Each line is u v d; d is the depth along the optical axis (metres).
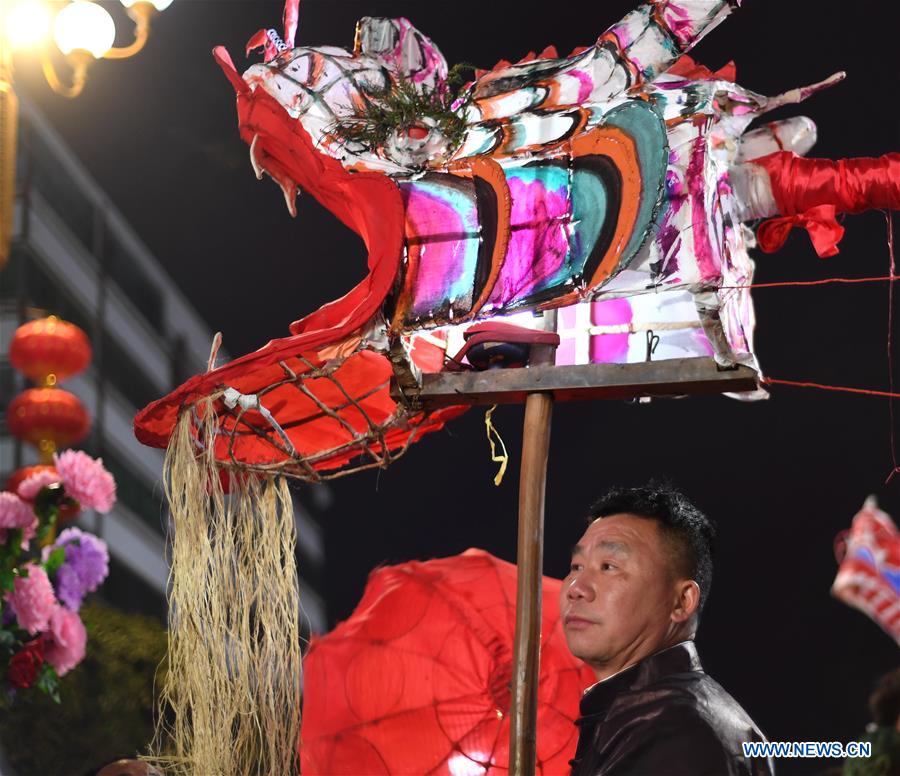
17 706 4.85
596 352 2.62
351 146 2.64
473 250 2.51
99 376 7.85
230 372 2.50
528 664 2.33
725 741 2.31
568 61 2.56
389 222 2.49
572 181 2.46
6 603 4.07
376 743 3.54
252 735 2.56
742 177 2.56
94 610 5.20
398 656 3.60
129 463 7.87
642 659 2.48
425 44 2.69
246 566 2.68
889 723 2.68
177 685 2.66
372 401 2.90
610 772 2.31
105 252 8.00
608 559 2.52
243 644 2.58
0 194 5.46
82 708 4.96
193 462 2.61
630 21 2.50
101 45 5.48
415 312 2.50
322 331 2.46
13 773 4.85
